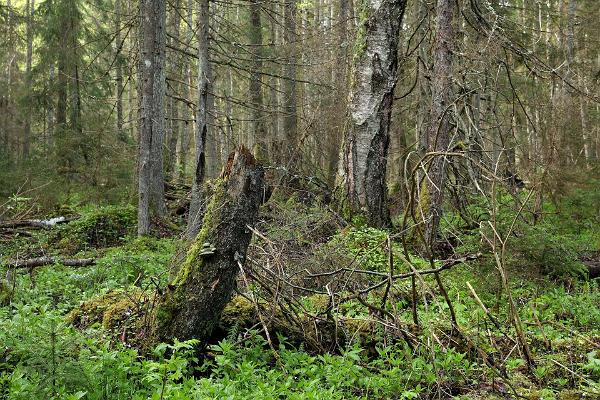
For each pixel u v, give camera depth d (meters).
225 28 16.02
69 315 5.70
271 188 12.02
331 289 6.46
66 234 12.60
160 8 12.93
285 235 8.48
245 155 4.99
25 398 3.72
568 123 12.30
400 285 6.95
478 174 9.24
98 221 12.62
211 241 4.83
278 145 14.60
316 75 16.61
